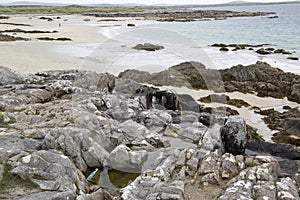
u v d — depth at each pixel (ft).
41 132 23.39
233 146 25.82
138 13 266.16
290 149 28.22
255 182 18.69
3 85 38.99
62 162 19.70
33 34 109.29
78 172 20.24
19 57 64.85
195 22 171.83
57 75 45.42
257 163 21.44
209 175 19.54
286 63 72.79
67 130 23.08
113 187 20.07
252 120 38.70
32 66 56.95
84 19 192.03
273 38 124.26
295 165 24.62
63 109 27.55
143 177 19.54
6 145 21.29
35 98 32.81
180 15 239.09
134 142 23.30
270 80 54.19
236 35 131.75
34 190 16.93
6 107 29.45
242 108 42.91
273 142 31.12
